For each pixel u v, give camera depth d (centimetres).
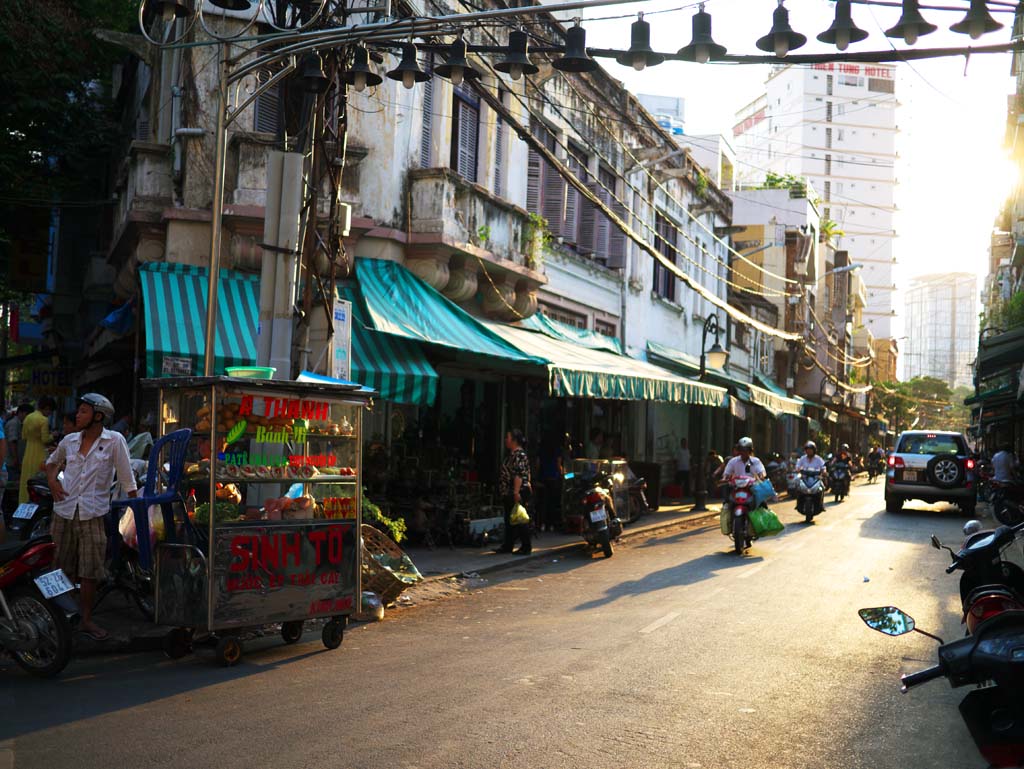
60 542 738
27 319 3022
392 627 880
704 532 1892
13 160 1758
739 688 656
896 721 588
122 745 507
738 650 780
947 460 2317
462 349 1349
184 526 717
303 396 777
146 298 1242
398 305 1387
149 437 1140
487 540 1538
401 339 1374
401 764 480
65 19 1750
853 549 1559
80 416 738
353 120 1432
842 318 6444
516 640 814
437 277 1502
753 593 1087
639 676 683
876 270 12825
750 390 2866
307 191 1088
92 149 1972
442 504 1499
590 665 716
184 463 731
